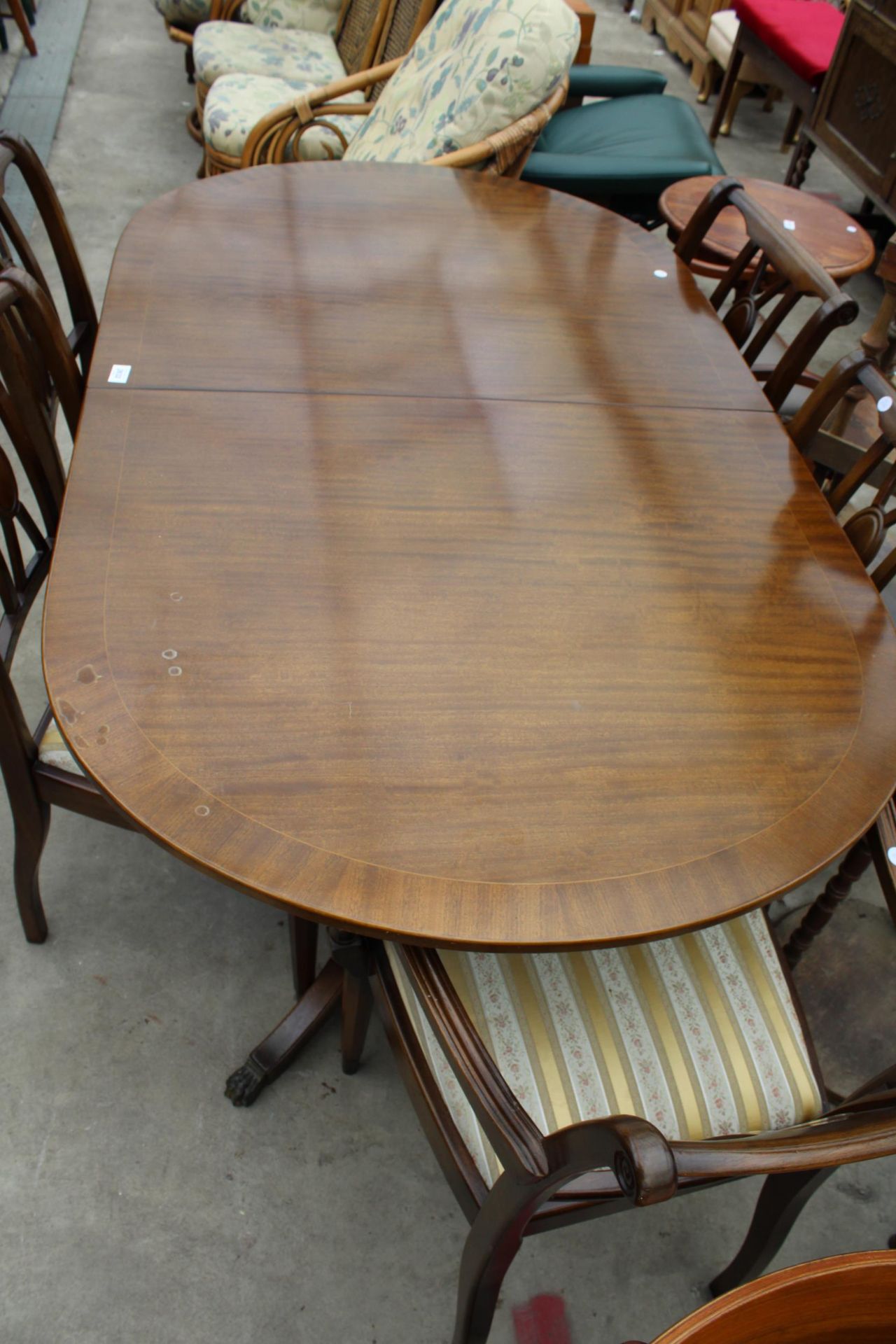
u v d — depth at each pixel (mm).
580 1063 982
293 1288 1208
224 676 930
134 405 1226
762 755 942
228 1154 1305
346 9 3209
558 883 817
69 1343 1140
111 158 3387
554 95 2051
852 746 965
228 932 1530
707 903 825
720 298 1704
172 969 1477
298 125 2439
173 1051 1392
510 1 1959
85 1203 1243
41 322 1249
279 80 2889
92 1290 1180
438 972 818
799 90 3268
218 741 877
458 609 1032
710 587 1108
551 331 1486
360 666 958
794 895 1671
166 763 857
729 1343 621
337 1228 1261
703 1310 607
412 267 1584
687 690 991
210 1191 1271
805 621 1086
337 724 904
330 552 1072
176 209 1632
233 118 2607
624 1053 994
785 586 1124
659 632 1046
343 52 3205
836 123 3031
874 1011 1546
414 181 1829
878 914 1660
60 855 1588
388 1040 1084
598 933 793
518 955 1048
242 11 3291
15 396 1206
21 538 2035
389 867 810
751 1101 993
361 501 1141
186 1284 1196
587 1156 624
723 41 4066
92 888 1552
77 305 1627
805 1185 985
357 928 785
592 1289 1247
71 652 934
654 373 1432
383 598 1030
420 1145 1344
